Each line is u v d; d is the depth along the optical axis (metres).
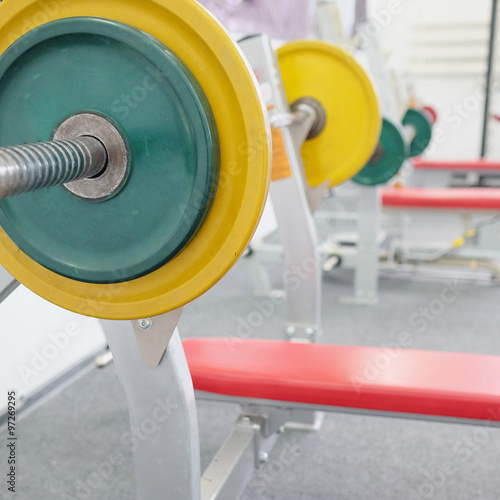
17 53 0.65
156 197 0.65
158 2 0.63
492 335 2.43
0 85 0.67
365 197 2.74
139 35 0.61
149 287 0.71
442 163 4.13
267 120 0.64
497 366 1.07
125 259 0.68
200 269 0.69
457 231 4.31
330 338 2.40
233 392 1.09
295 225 1.47
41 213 0.70
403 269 3.49
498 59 6.23
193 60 0.63
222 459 1.16
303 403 1.05
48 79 0.66
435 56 6.30
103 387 2.03
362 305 2.84
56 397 1.95
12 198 0.70
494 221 3.00
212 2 2.68
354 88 1.49
